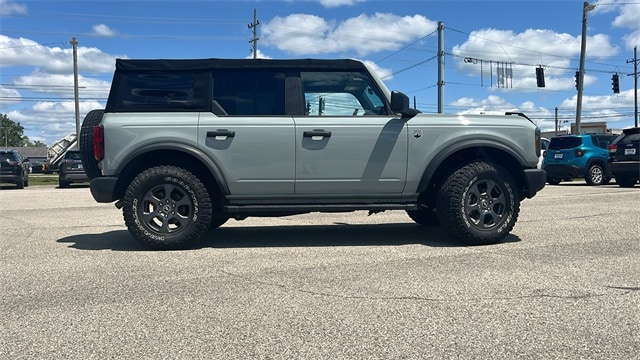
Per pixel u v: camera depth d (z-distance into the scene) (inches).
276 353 114.9
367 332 126.5
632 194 483.8
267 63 226.7
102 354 115.0
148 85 223.8
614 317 135.6
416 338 122.6
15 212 382.9
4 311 143.4
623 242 234.2
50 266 195.0
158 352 115.8
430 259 202.2
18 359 112.4
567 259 200.1
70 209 404.8
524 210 357.1
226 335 125.3
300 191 225.3
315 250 223.0
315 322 133.3
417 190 228.7
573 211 349.4
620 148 590.9
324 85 229.5
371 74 230.2
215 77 225.9
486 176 224.5
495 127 229.3
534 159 232.1
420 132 225.9
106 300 152.4
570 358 111.4
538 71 1029.8
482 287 162.6
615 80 1200.8
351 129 223.3
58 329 129.8
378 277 175.5
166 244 220.5
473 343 119.5
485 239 226.5
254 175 221.5
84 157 225.8
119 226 304.3
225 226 299.7
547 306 144.3
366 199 229.5
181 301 151.1
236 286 165.9
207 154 219.3
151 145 217.0
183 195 221.5
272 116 224.1
